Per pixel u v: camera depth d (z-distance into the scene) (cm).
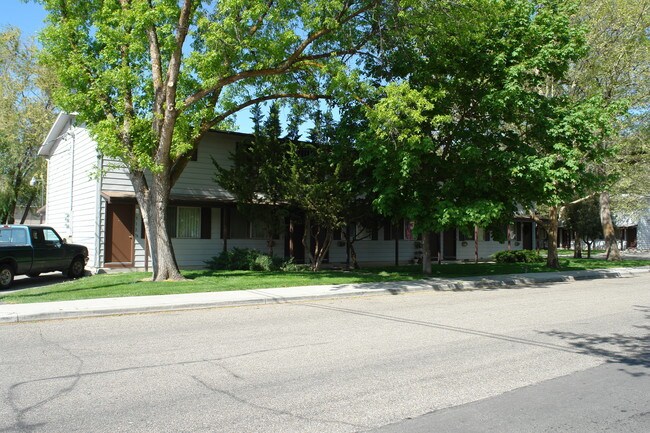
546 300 1434
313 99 1883
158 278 1681
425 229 1827
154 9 1462
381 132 1606
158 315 1161
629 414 528
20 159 3534
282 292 1478
